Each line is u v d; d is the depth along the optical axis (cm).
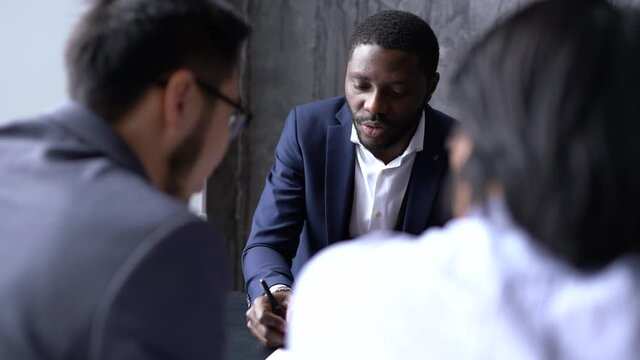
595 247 53
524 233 55
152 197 76
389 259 63
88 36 81
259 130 305
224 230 308
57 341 70
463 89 58
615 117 52
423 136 180
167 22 82
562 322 53
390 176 181
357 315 61
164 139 85
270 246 184
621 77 52
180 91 83
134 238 72
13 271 72
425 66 167
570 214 52
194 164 88
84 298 70
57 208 74
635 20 54
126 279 70
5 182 78
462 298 57
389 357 58
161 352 72
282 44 299
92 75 81
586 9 55
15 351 71
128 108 82
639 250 54
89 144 81
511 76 54
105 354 70
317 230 187
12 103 261
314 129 185
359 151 182
